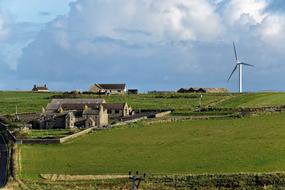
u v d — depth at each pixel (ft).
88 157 482.69
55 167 444.96
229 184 368.27
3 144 577.02
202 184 370.94
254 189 356.79
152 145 520.42
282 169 398.42
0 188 371.35
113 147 523.70
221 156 455.22
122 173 413.59
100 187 374.02
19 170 434.30
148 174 401.08
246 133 549.13
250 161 430.20
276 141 503.61
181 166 427.33
